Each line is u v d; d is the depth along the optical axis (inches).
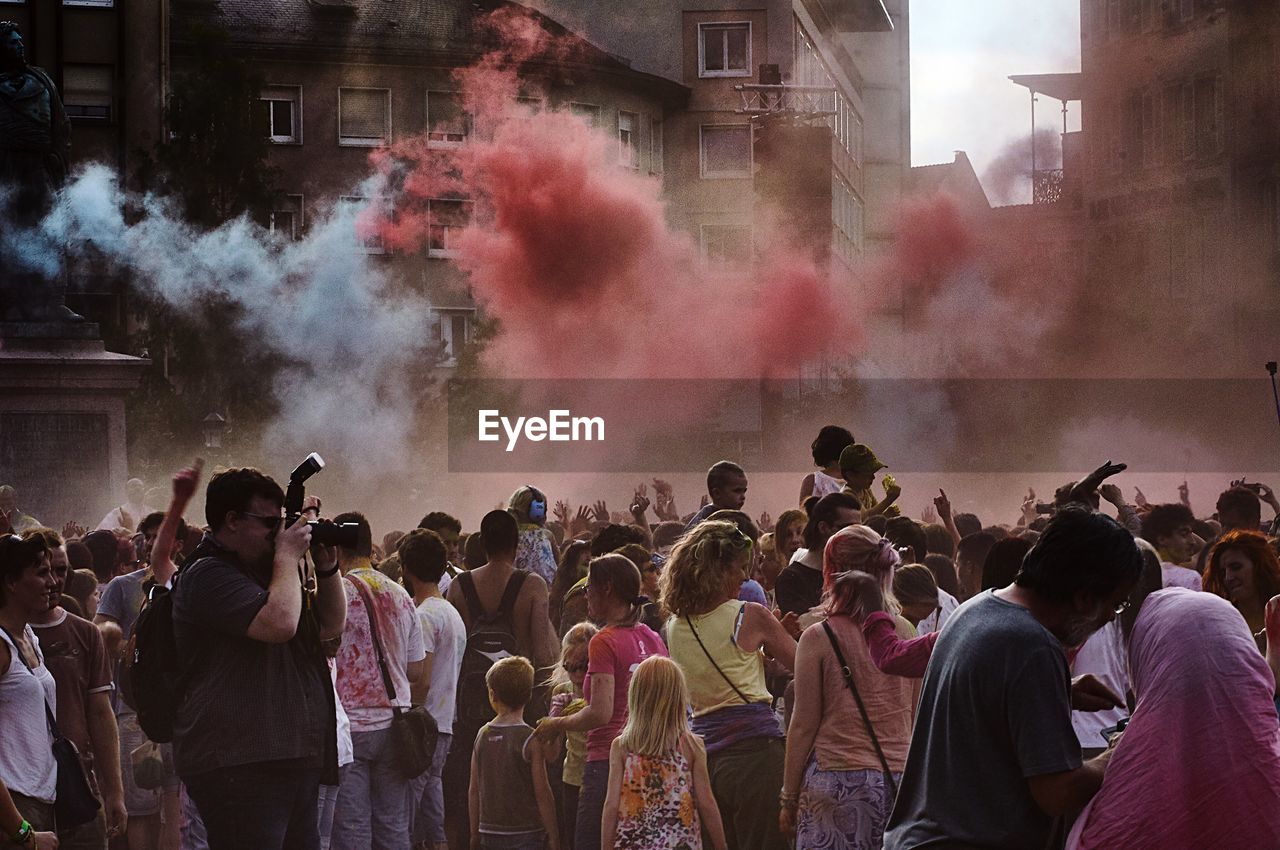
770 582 459.8
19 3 2021.4
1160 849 204.5
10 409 1012.5
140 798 447.8
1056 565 206.5
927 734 213.3
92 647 355.9
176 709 281.7
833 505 364.2
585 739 380.8
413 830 416.8
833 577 320.2
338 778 287.3
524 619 433.1
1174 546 401.7
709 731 336.8
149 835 449.4
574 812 385.4
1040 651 204.8
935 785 210.2
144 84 2044.8
